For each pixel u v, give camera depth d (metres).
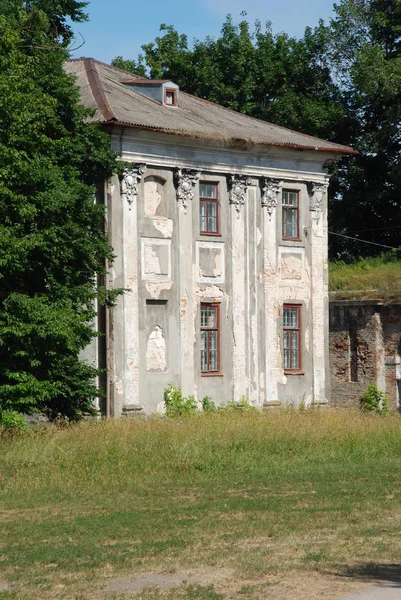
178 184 43.38
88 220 35.59
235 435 31.44
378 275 52.81
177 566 16.97
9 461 27.39
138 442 29.42
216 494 24.42
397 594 14.97
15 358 32.75
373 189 67.12
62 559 17.56
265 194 46.34
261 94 69.06
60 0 46.22
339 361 50.72
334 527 20.36
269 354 46.34
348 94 68.88
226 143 44.44
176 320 43.44
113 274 41.28
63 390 34.97
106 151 39.00
